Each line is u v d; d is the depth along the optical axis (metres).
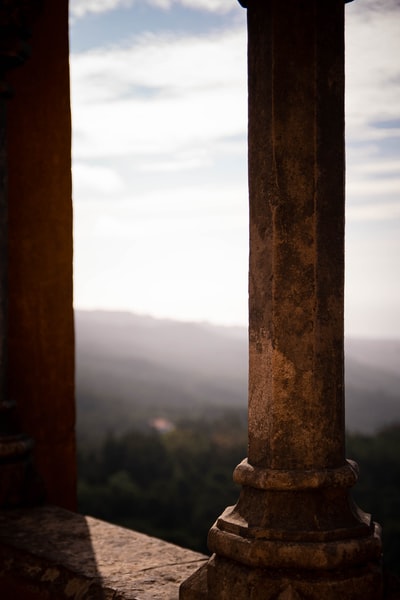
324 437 2.28
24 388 4.43
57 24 4.58
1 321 4.00
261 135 2.29
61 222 4.57
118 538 3.38
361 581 2.21
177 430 89.56
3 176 3.99
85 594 2.79
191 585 2.47
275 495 2.27
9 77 4.43
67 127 4.59
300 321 2.25
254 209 2.32
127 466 77.56
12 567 3.19
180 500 69.44
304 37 2.25
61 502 4.54
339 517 2.27
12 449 3.90
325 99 2.27
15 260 4.42
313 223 2.24
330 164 2.27
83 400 159.75
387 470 53.75
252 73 2.33
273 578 2.21
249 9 2.35
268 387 2.29
